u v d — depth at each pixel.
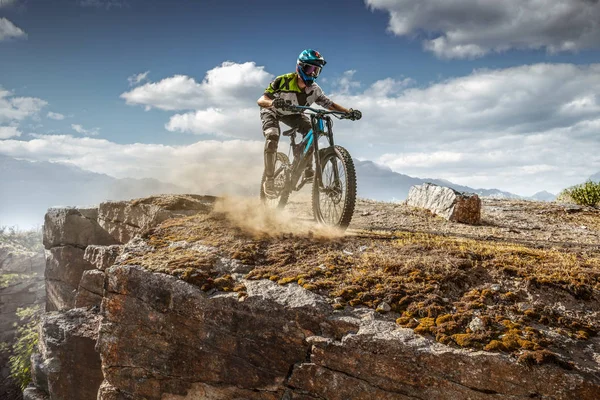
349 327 3.88
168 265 5.05
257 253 5.46
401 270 4.68
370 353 3.64
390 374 3.57
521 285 4.32
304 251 5.51
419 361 3.49
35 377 8.67
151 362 4.79
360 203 11.75
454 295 4.28
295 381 3.95
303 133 6.34
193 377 4.55
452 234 8.13
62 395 7.45
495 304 4.08
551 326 3.78
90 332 7.49
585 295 4.15
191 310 4.57
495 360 3.32
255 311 4.27
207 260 5.15
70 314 8.13
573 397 3.14
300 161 6.18
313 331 4.02
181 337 4.63
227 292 4.57
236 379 4.32
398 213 10.38
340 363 3.76
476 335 3.58
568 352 3.45
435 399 3.43
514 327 3.70
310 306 4.10
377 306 4.12
